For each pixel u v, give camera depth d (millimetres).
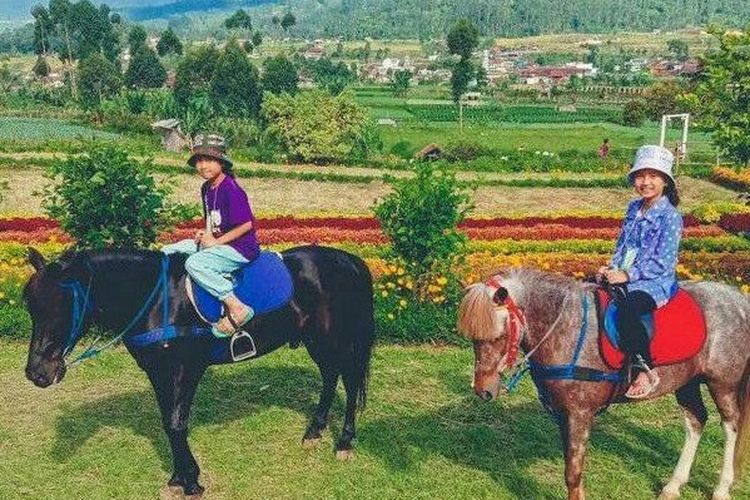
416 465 6762
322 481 6504
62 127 60656
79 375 8750
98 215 10422
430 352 9906
